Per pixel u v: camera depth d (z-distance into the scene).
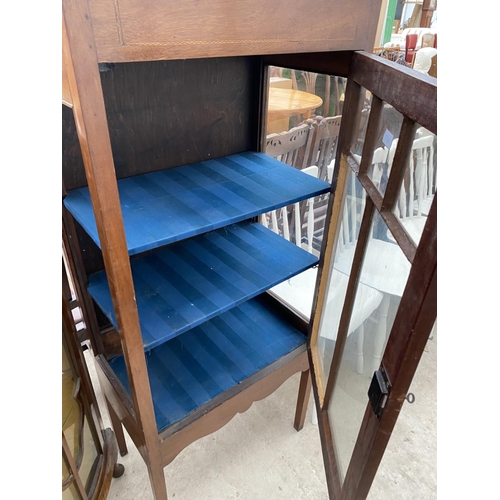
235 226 1.27
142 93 0.99
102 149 0.53
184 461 1.33
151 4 0.49
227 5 0.56
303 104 1.20
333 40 0.72
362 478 0.67
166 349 1.19
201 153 1.17
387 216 0.62
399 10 3.45
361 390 0.83
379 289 0.71
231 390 1.07
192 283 1.00
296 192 0.99
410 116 0.51
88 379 1.10
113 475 1.26
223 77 1.11
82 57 0.47
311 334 1.20
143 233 0.78
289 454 1.37
